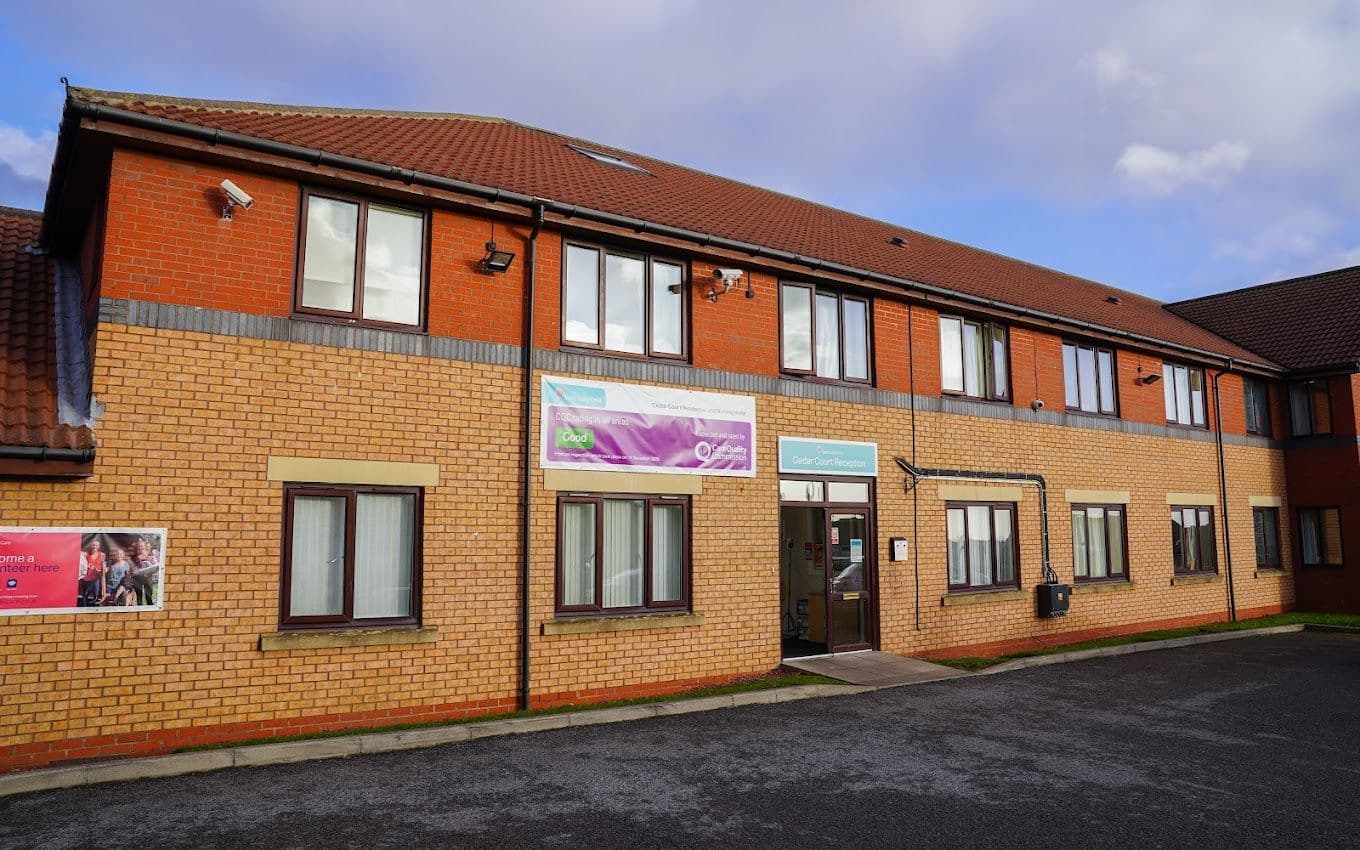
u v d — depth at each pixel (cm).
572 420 1070
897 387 1396
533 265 1059
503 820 636
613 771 755
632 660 1085
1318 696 1106
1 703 754
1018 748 849
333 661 898
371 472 937
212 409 862
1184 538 1864
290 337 908
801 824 638
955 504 1466
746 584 1196
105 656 795
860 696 1075
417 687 940
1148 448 1788
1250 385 2084
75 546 791
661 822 637
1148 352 1809
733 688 1098
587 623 1052
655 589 1135
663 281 1184
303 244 937
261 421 884
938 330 1467
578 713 932
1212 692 1125
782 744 850
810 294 1315
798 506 1276
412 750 818
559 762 780
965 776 757
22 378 869
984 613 1460
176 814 640
